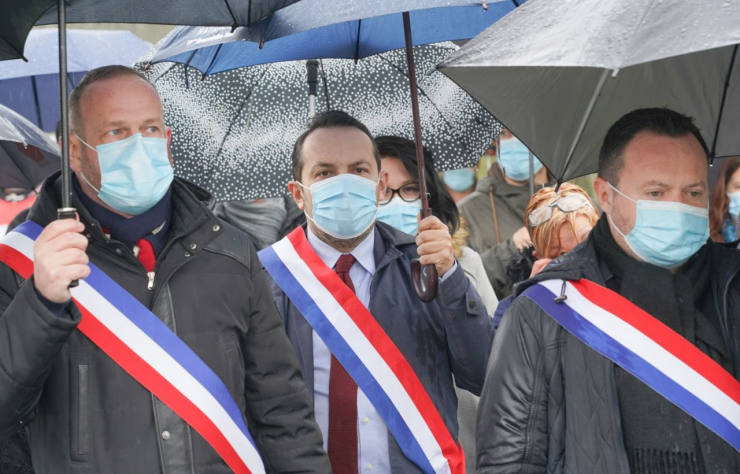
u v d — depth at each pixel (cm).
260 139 470
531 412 328
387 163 471
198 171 467
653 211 320
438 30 452
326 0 355
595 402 320
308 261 417
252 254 355
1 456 350
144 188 329
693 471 315
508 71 352
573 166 378
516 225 620
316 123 409
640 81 370
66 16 335
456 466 401
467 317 394
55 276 293
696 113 373
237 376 342
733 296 325
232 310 343
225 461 334
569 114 367
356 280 420
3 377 299
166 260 339
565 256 346
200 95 466
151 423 326
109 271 337
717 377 318
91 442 319
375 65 480
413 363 405
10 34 332
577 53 269
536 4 298
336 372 405
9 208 629
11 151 496
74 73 628
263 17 342
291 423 354
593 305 329
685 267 333
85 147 333
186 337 335
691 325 326
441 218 483
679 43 257
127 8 335
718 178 575
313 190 402
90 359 328
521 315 336
